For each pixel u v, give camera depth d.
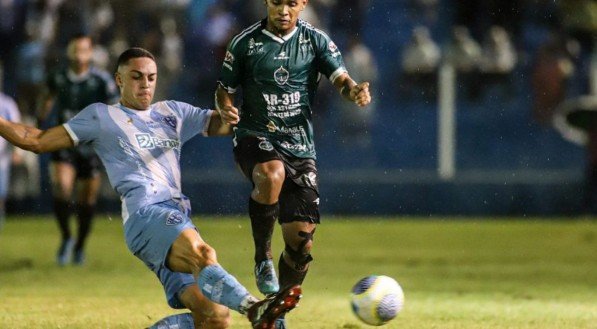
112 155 23.00
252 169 25.55
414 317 30.20
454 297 35.94
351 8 77.81
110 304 32.69
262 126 26.39
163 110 23.89
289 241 26.56
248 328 27.69
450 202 71.69
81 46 44.88
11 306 31.89
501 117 72.94
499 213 71.56
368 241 58.66
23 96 71.81
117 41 74.88
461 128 72.62
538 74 72.94
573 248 55.19
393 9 83.50
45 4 74.88
